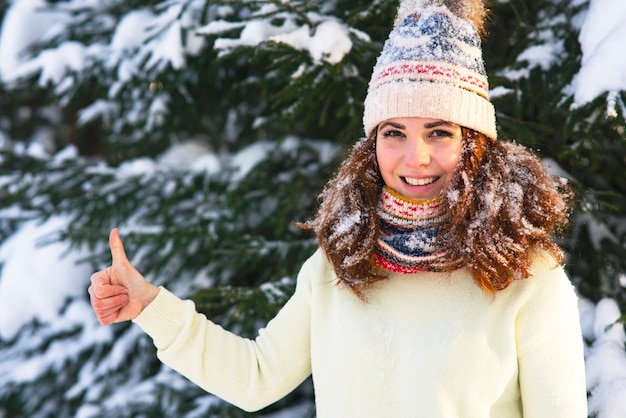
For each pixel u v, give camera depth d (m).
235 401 1.67
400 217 1.51
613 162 2.89
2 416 3.87
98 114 3.99
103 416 3.38
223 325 3.14
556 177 1.70
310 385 3.43
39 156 3.92
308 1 2.72
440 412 1.42
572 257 2.85
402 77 1.48
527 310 1.44
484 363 1.42
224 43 2.56
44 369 3.71
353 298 1.55
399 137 1.51
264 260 3.30
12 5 4.34
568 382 1.41
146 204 3.53
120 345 3.63
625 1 2.28
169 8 3.22
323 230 1.62
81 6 3.88
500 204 1.47
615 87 2.18
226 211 3.34
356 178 1.59
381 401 1.47
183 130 4.00
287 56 2.58
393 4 2.57
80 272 3.91
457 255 1.46
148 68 3.17
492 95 2.46
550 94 2.43
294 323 1.67
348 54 2.55
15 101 4.84
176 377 3.40
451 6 1.55
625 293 2.75
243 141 3.80
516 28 2.68
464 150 1.49
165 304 1.60
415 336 1.46
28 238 3.96
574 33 2.53
